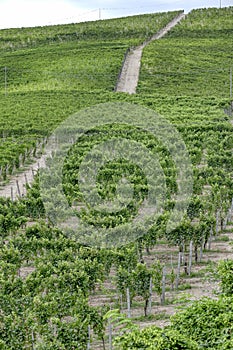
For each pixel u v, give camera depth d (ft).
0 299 62.54
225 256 88.02
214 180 118.42
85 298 64.59
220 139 170.91
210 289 74.13
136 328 47.03
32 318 57.88
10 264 73.31
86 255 76.48
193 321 48.03
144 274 68.49
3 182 142.61
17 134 206.08
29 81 310.45
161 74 322.96
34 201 104.37
